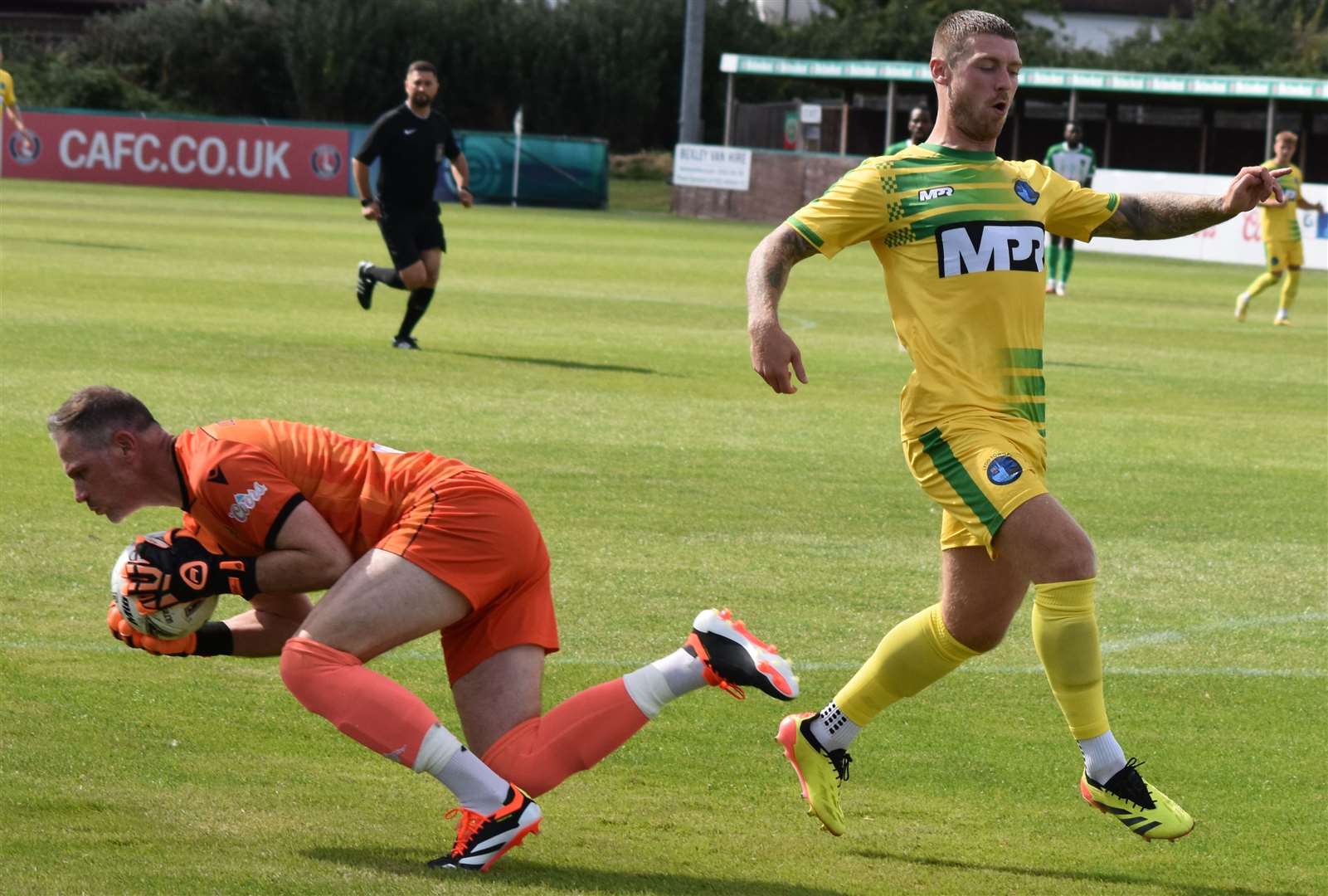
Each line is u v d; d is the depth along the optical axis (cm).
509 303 4312
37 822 945
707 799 1054
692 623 1454
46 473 1938
